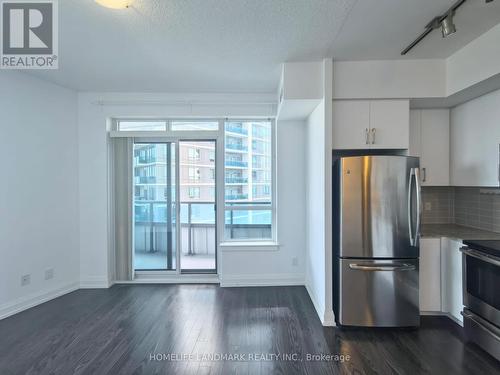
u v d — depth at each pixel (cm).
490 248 214
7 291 291
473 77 231
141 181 391
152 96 366
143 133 371
